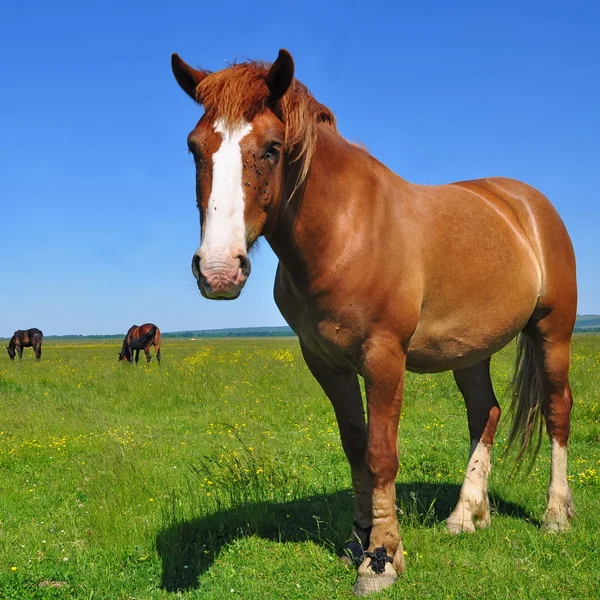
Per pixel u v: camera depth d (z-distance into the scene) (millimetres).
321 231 3068
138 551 3754
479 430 4219
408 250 3254
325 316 3182
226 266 2465
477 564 3406
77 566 3574
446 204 3691
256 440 6723
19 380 13125
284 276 3393
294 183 2973
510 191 4344
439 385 9992
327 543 3793
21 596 3191
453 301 3545
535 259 4098
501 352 16297
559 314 4156
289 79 2771
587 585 3102
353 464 3582
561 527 3902
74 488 5273
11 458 6301
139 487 4902
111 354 34562
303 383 10758
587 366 11305
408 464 5711
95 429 7965
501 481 4891
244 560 3615
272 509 4359
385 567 3182
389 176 3504
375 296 3096
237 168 2621
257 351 22750
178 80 3074
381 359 3131
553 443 4148
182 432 7891
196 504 4473
